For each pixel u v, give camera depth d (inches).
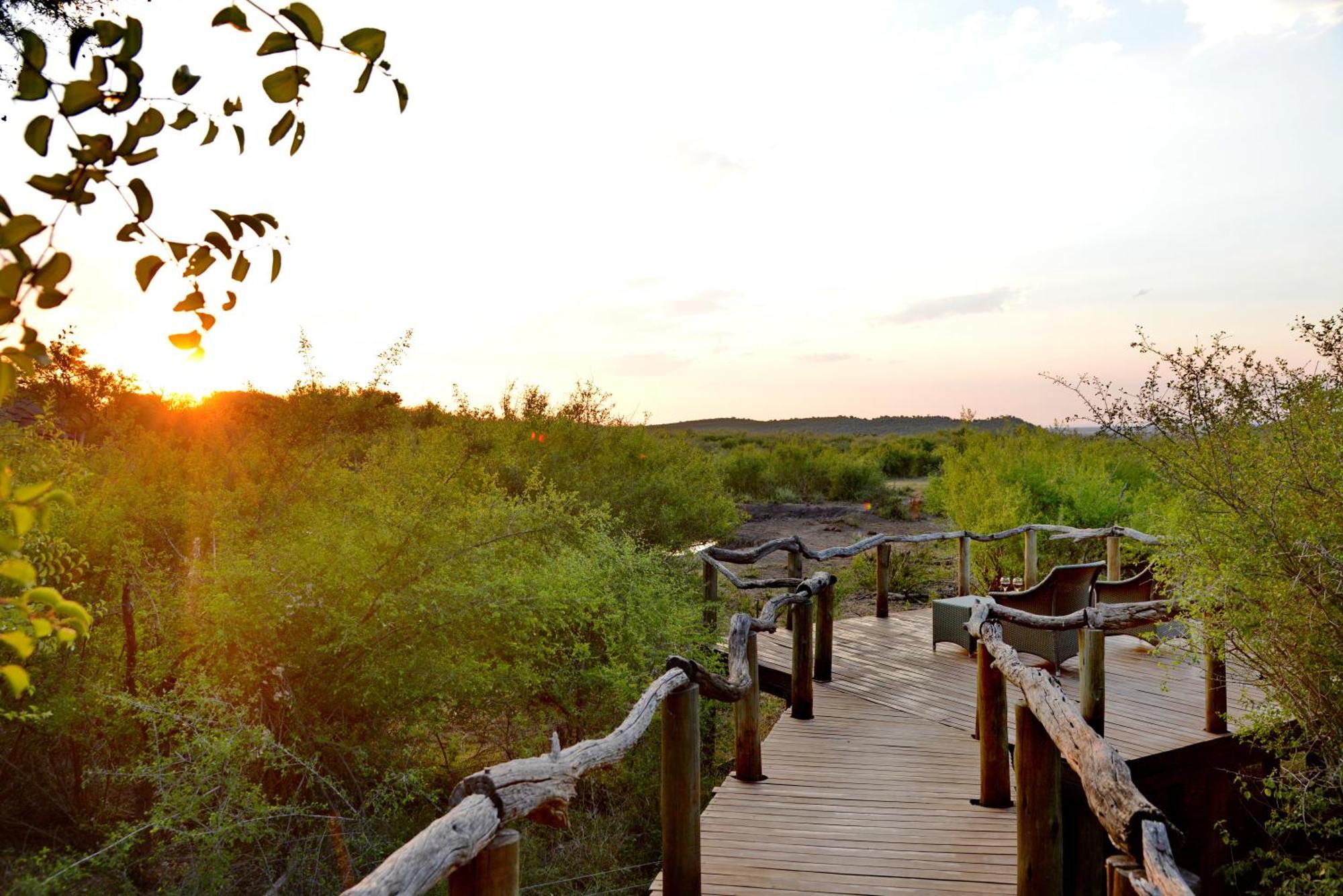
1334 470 171.8
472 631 231.3
